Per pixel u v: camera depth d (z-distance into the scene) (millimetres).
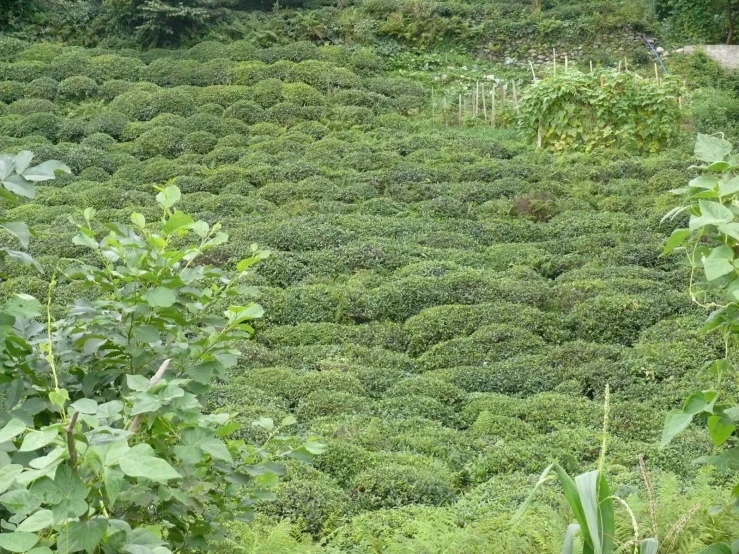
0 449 2535
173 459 2867
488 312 9102
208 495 3000
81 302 3328
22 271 10352
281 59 20203
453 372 7961
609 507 2619
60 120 17281
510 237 11805
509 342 8461
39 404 2822
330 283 10281
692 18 22344
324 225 11789
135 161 15461
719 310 2703
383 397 7543
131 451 1963
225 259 10742
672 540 3199
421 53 22078
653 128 14945
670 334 8336
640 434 6508
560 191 13164
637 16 22625
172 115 17188
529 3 24203
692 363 7730
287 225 11750
